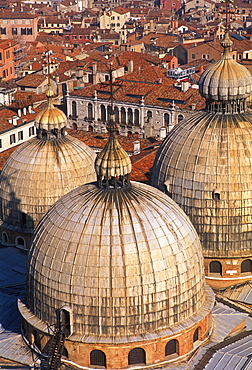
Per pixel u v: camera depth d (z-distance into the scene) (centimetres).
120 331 15712
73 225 16138
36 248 16588
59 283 15900
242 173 19688
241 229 19838
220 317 18100
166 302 15875
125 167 16562
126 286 15512
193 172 19962
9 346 17012
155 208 16412
